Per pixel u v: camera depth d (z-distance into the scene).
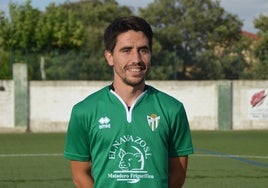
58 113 24.31
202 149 17.62
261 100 24.73
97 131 3.36
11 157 15.60
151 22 54.03
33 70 24.91
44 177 12.04
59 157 15.48
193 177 12.09
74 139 3.48
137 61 3.32
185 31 53.47
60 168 13.34
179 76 25.44
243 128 24.83
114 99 3.40
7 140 20.58
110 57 3.49
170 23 54.34
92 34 48.19
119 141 3.34
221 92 24.62
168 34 51.31
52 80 24.44
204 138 21.23
